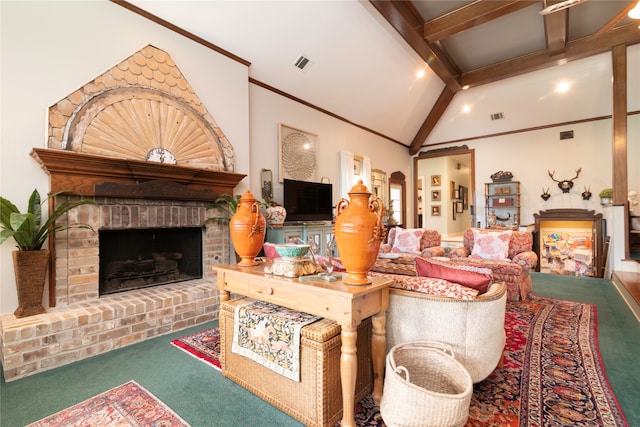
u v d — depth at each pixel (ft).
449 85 18.69
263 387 5.56
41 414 5.15
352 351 4.58
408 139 24.73
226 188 11.84
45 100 7.97
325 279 5.27
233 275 6.33
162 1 9.77
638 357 7.11
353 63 15.17
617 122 15.30
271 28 11.91
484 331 5.27
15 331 6.35
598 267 17.62
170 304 8.84
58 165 7.81
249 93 13.58
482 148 22.45
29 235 7.13
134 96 9.44
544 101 18.97
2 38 7.43
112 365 6.86
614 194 15.65
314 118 16.97
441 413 3.92
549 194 19.85
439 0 12.55
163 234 10.71
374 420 5.01
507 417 5.00
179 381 6.18
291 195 14.82
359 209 4.83
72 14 8.42
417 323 5.56
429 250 15.12
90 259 8.55
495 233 14.07
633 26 14.11
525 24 14.28
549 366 6.72
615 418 4.94
